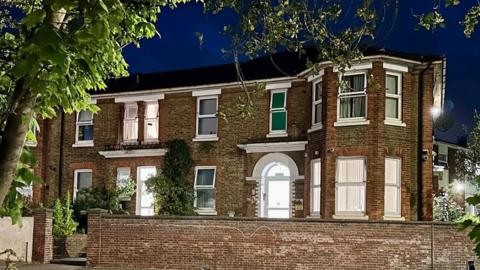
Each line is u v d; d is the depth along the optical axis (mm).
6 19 7469
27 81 3332
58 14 3439
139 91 26766
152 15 5547
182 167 25375
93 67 3771
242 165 24672
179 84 26297
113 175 26953
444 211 22656
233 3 6945
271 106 24547
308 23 7293
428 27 7090
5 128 3359
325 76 21984
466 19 7047
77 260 20516
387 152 21188
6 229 20391
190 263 19000
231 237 18734
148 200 26125
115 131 27312
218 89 25375
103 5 3381
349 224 17875
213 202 25141
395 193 21422
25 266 19031
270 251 18375
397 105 21781
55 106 4371
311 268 18016
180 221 19219
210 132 25641
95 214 19891
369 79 11688
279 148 23797
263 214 24031
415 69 22109
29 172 3846
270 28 7301
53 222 22594
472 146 28281
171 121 26297
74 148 28000
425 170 21578
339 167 21625
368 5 7172
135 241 19500
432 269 17453
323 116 22078
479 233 3818
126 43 5605
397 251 17594
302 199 23156
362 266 17703
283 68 24422
